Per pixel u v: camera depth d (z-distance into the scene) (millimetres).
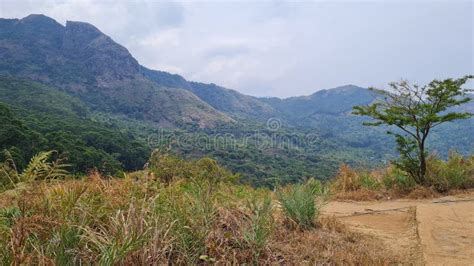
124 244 2512
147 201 3547
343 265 3484
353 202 8023
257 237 3484
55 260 2434
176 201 3770
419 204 6746
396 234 4949
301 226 4664
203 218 3600
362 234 4848
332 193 8461
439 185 8414
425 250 3965
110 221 3045
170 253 2912
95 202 3512
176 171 4867
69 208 3002
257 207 4211
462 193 8109
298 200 4992
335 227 4922
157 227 3000
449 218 5336
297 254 3660
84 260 2592
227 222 3883
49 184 3498
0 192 3471
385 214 6492
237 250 3414
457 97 8383
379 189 9008
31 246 2594
